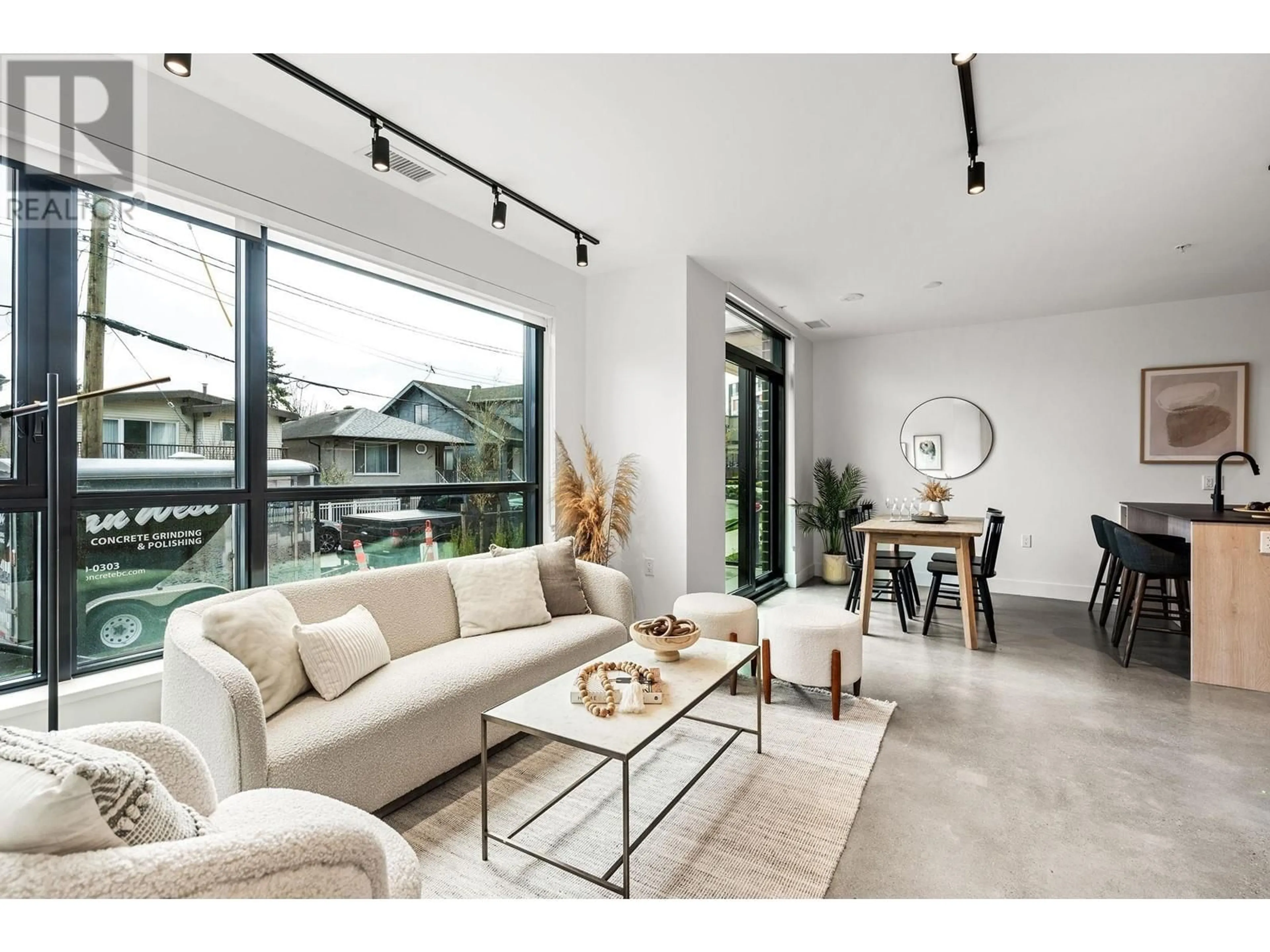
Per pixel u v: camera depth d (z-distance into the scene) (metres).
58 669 1.68
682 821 1.96
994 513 4.20
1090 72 2.13
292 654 2.03
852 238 3.72
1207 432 4.93
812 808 2.04
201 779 1.30
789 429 6.12
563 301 4.19
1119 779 2.25
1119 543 3.67
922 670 3.48
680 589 4.03
